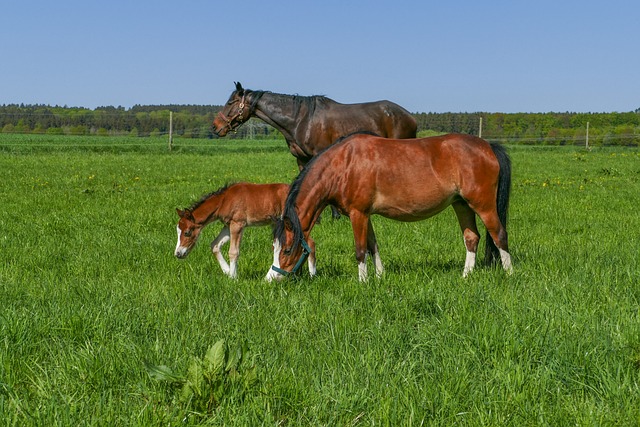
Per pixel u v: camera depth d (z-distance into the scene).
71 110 97.44
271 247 9.59
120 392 4.13
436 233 10.67
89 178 20.27
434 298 5.92
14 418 3.60
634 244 8.94
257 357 4.61
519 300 5.83
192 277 7.18
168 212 12.66
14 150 33.38
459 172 7.23
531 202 14.73
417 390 4.00
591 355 4.41
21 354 4.68
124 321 5.32
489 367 4.46
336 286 6.88
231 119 10.89
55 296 6.26
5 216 12.17
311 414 3.81
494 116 59.50
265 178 20.58
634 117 60.28
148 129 66.19
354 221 7.30
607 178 20.61
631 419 3.64
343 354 4.59
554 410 3.82
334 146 7.34
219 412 3.75
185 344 4.81
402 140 7.37
